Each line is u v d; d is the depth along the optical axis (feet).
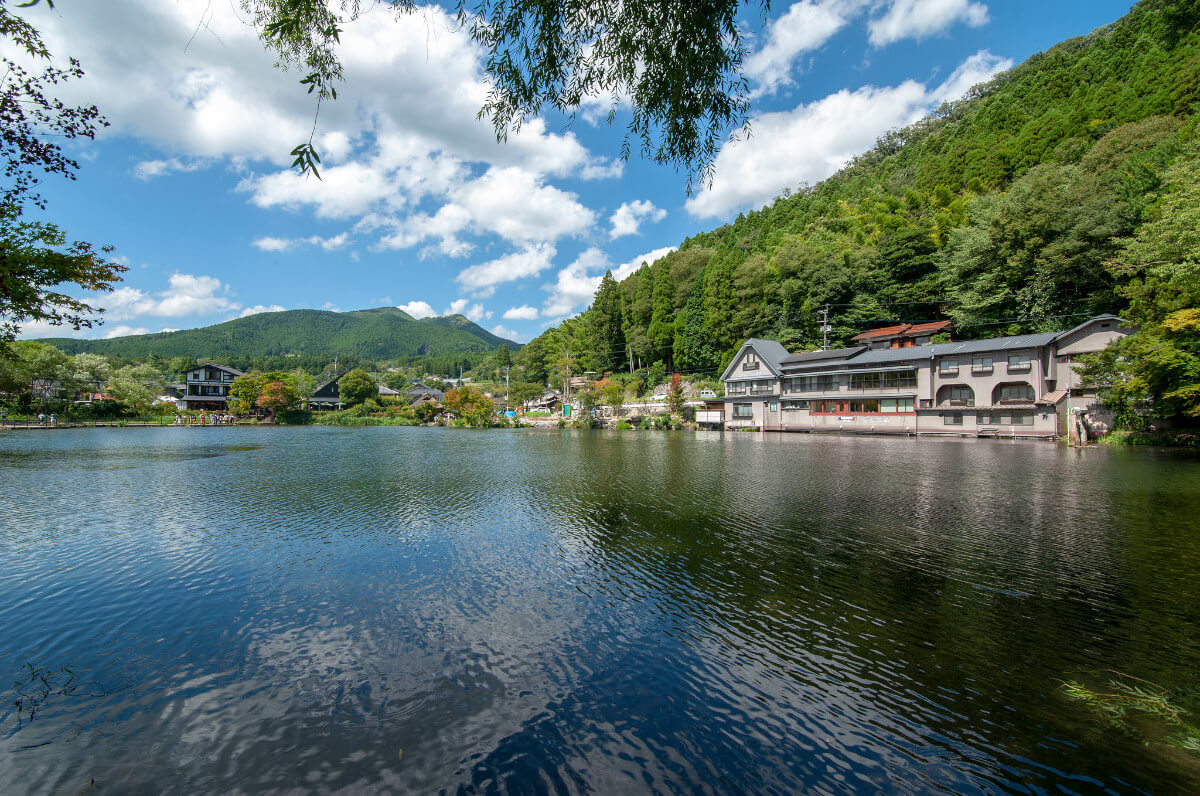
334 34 15.42
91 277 25.95
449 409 265.95
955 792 13.19
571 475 69.51
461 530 40.45
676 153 20.02
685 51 17.84
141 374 260.83
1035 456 81.51
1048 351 114.01
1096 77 194.29
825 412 153.38
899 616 23.70
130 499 53.88
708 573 29.91
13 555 34.42
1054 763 14.17
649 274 273.54
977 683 18.20
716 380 202.08
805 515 43.60
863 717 16.47
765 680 18.75
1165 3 192.85
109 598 27.04
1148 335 79.61
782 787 13.55
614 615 24.54
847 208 238.27
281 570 31.30
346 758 14.84
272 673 19.61
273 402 256.93
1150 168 112.16
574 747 15.29
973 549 33.30
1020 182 149.28
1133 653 19.95
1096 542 34.22
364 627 23.52
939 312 160.76
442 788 13.61
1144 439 92.63
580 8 17.01
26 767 14.34
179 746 15.35
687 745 15.35
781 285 183.42
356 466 81.46
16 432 161.79
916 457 83.76
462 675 19.39
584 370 284.20
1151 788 13.08
